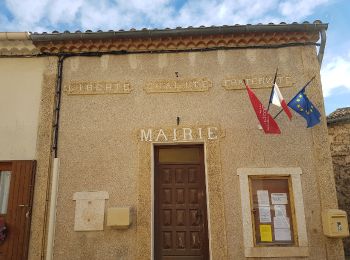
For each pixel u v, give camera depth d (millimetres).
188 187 5426
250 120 5391
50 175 5285
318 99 5441
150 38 5609
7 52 5828
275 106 5445
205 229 5227
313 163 5199
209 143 5309
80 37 5582
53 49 5781
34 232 5062
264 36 5598
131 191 5195
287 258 4859
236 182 5156
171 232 5262
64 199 5188
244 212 5020
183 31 5512
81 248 5004
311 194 5078
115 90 5605
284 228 5047
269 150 5262
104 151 5367
